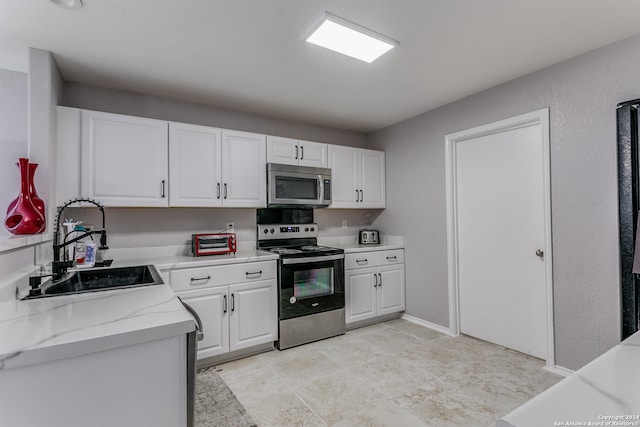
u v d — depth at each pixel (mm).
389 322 3527
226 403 2002
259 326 2709
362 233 3867
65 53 2119
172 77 2498
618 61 2047
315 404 1987
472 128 2914
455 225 3152
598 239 2137
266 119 3436
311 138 3736
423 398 2039
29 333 891
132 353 933
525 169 2645
